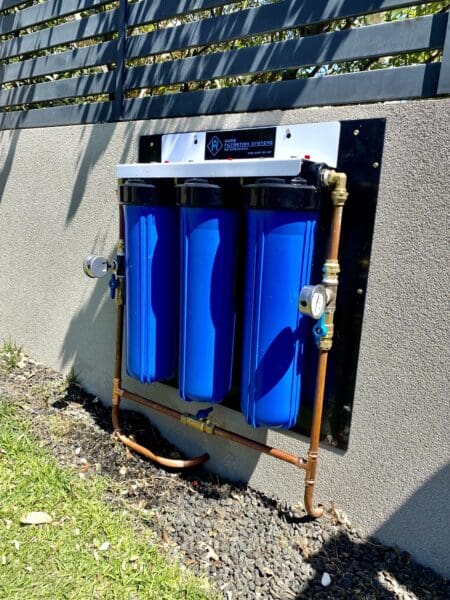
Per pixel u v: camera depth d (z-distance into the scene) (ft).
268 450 7.62
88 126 10.77
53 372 12.46
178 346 8.52
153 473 8.85
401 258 6.57
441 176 6.19
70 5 11.31
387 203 6.61
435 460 6.54
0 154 13.48
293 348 6.81
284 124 7.59
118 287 9.10
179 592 6.38
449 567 6.50
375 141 6.61
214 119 8.48
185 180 7.64
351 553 6.97
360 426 7.14
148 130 9.54
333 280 6.63
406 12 9.48
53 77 13.47
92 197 10.84
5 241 13.60
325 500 7.61
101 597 6.26
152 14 9.52
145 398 9.45
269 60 7.96
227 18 8.39
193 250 7.28
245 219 7.50
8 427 9.72
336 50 7.20
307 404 7.55
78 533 7.20
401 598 6.25
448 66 6.15
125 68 10.14
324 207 6.90
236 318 7.87
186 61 9.08
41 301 12.64
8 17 13.29
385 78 6.75
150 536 7.33
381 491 7.04
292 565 6.81
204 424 8.27
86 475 8.61
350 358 7.13
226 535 7.37
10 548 6.87
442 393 6.41
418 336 6.54
